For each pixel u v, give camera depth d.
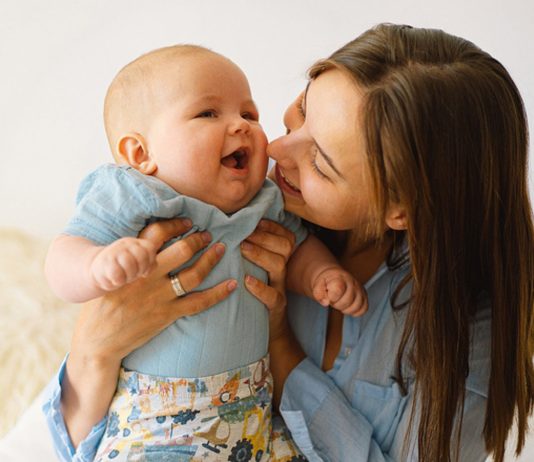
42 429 1.42
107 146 2.25
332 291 1.07
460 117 0.93
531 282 1.08
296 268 1.15
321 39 2.03
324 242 1.21
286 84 2.06
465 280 1.03
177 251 0.95
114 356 0.98
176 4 2.09
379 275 1.18
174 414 0.97
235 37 2.07
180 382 0.98
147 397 0.98
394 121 0.90
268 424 1.07
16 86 2.23
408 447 1.09
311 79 1.00
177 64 1.02
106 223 0.92
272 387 1.10
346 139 0.93
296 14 2.03
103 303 0.96
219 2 2.06
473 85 0.94
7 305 1.95
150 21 2.12
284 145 1.00
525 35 1.95
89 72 2.20
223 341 0.99
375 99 0.91
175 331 0.98
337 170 0.96
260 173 1.03
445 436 1.03
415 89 0.91
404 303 1.12
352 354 1.16
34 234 2.33
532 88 1.98
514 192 1.02
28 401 1.71
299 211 1.07
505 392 1.08
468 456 1.13
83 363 1.00
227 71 1.04
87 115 2.23
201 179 0.99
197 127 0.99
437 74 0.93
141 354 0.99
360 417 1.13
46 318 1.92
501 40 1.97
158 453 0.96
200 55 1.04
